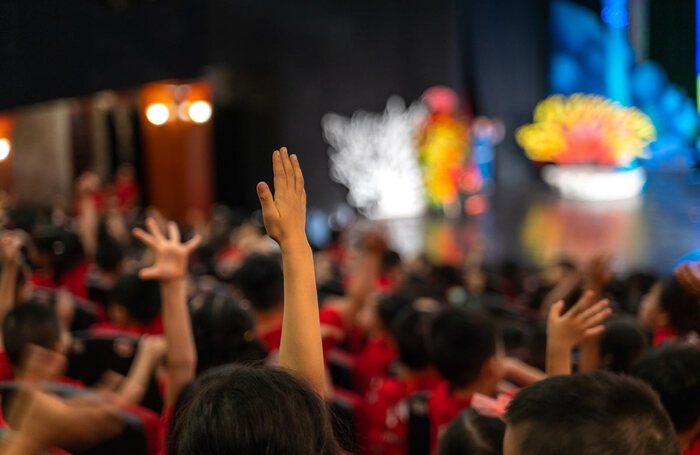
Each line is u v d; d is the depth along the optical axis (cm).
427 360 305
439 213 1756
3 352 272
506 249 1293
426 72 1806
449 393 247
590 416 104
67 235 501
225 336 250
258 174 1528
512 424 111
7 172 1303
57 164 1377
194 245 222
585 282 308
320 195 1579
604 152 2108
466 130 1888
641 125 2127
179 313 218
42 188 1355
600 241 1306
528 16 2270
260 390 102
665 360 182
